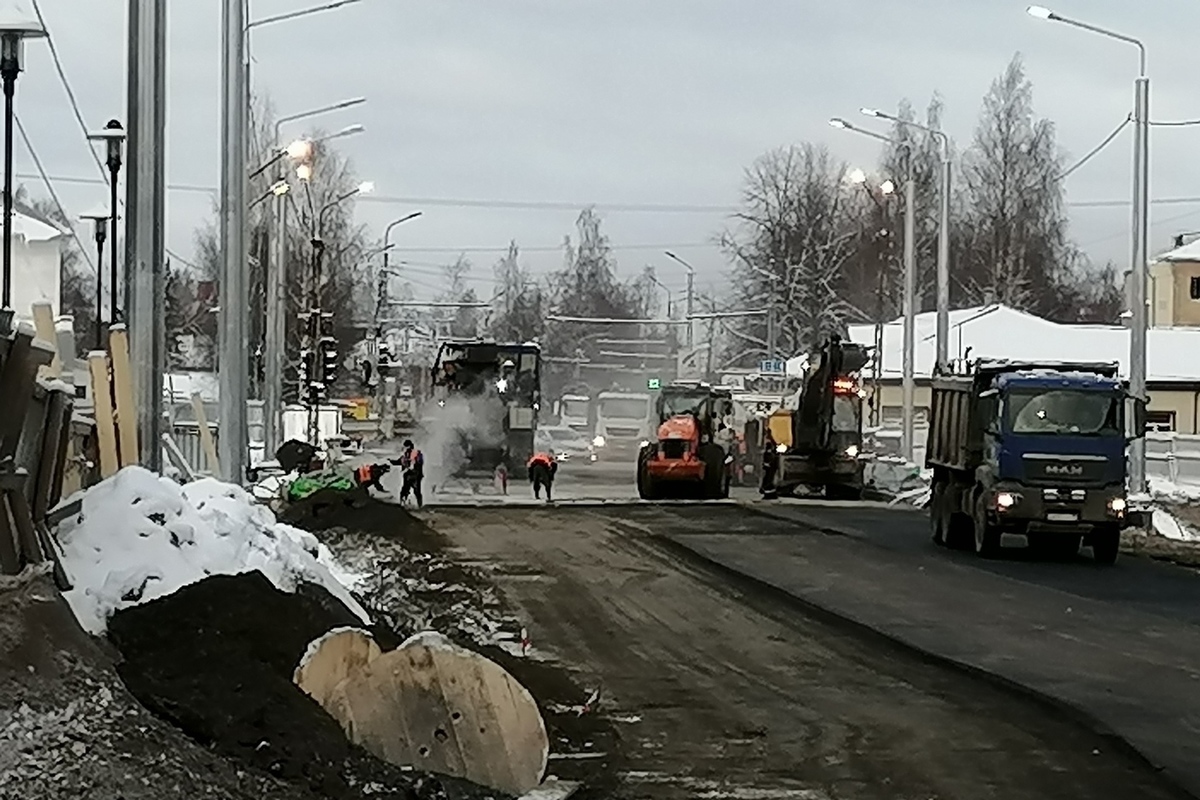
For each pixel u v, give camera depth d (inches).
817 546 1323.8
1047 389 1289.4
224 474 1184.8
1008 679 673.0
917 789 481.7
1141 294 1539.1
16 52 928.9
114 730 379.2
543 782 469.4
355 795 398.9
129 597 484.7
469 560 1161.4
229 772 384.2
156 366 743.7
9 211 945.5
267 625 499.5
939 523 1405.0
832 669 711.7
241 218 1202.6
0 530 421.1
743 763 517.0
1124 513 1269.7
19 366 431.8
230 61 1207.6
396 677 452.1
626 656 741.3
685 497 2103.8
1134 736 554.9
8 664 381.4
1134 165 1542.8
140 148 742.5
